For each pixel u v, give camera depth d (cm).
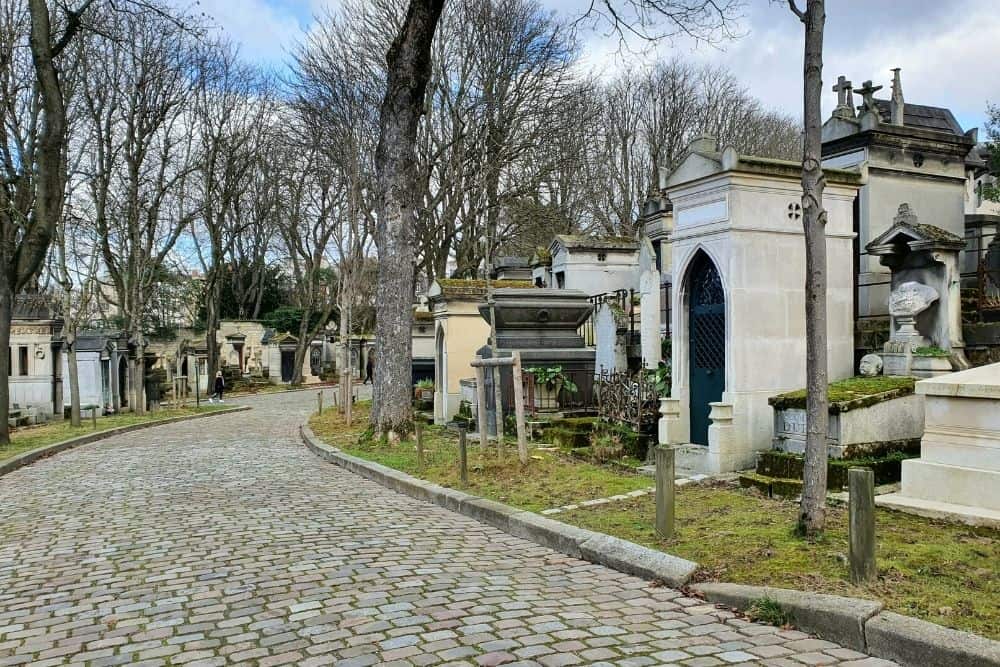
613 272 2519
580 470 1068
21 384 2808
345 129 2561
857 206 1441
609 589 594
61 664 469
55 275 2973
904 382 957
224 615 549
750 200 1034
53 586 646
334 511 948
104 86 3097
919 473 748
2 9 2158
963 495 711
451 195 3078
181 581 644
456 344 1884
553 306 1655
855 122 1456
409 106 1544
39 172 1902
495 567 668
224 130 4391
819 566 569
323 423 2278
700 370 1130
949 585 514
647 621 514
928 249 1013
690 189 1098
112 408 3102
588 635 486
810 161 621
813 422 640
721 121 4262
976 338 1102
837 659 442
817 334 632
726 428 1007
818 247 624
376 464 1280
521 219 3228
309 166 4125
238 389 5044
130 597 604
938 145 1498
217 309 4734
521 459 1105
